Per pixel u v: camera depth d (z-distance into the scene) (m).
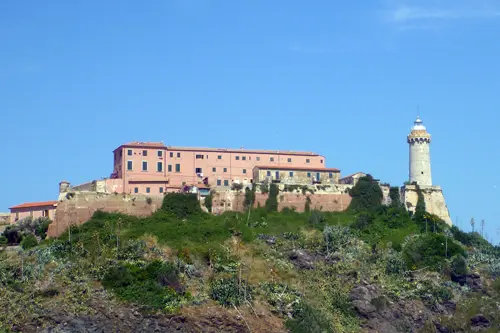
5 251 189.12
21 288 169.75
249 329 171.62
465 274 199.62
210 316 171.12
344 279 191.00
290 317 176.75
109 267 176.88
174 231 195.38
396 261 199.12
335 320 180.25
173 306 170.75
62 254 183.00
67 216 199.38
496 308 192.25
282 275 188.88
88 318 166.00
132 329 167.25
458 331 188.50
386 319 185.38
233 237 198.50
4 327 160.88
